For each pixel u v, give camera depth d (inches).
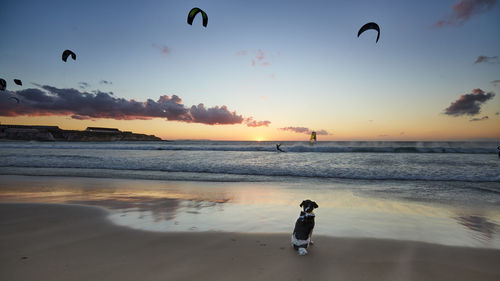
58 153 1134.4
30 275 125.7
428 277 127.7
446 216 240.4
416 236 187.5
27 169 598.5
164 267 136.3
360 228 204.4
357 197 321.1
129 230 197.6
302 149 1247.5
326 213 247.9
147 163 686.5
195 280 122.5
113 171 574.6
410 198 315.9
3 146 1766.7
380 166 634.2
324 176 507.8
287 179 475.5
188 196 327.9
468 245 171.3
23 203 285.3
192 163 690.2
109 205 278.7
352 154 1056.2
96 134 5211.6
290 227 204.7
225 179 473.4
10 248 161.3
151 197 321.7
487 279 126.4
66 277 124.0
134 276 126.0
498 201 301.0
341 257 150.4
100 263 140.6
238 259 146.9
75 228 201.6
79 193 347.3
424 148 1200.8
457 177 479.2
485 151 1110.4
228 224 212.8
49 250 158.6
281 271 132.4
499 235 190.9
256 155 1003.9
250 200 304.2
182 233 191.2
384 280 124.3
